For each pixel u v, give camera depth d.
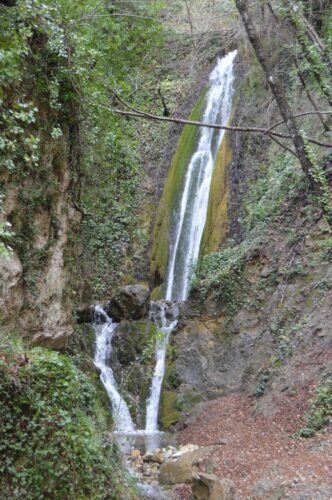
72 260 9.24
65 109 8.39
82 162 9.55
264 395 10.98
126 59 12.36
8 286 6.79
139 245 20.95
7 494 5.44
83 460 5.88
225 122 19.67
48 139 8.01
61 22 8.16
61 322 8.32
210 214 17.89
